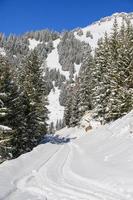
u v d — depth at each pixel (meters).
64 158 27.22
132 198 12.82
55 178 17.64
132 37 53.50
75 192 14.24
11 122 36.78
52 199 13.09
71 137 63.69
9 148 32.06
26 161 24.64
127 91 43.41
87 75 76.81
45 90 48.56
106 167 19.48
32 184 16.12
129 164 18.50
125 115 41.50
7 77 36.00
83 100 76.44
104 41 63.56
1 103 33.72
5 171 19.38
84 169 20.36
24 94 42.38
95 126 59.59
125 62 45.59
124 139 27.80
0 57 37.28
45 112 48.50
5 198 12.85
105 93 51.88
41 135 48.59
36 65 47.53
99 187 15.19
